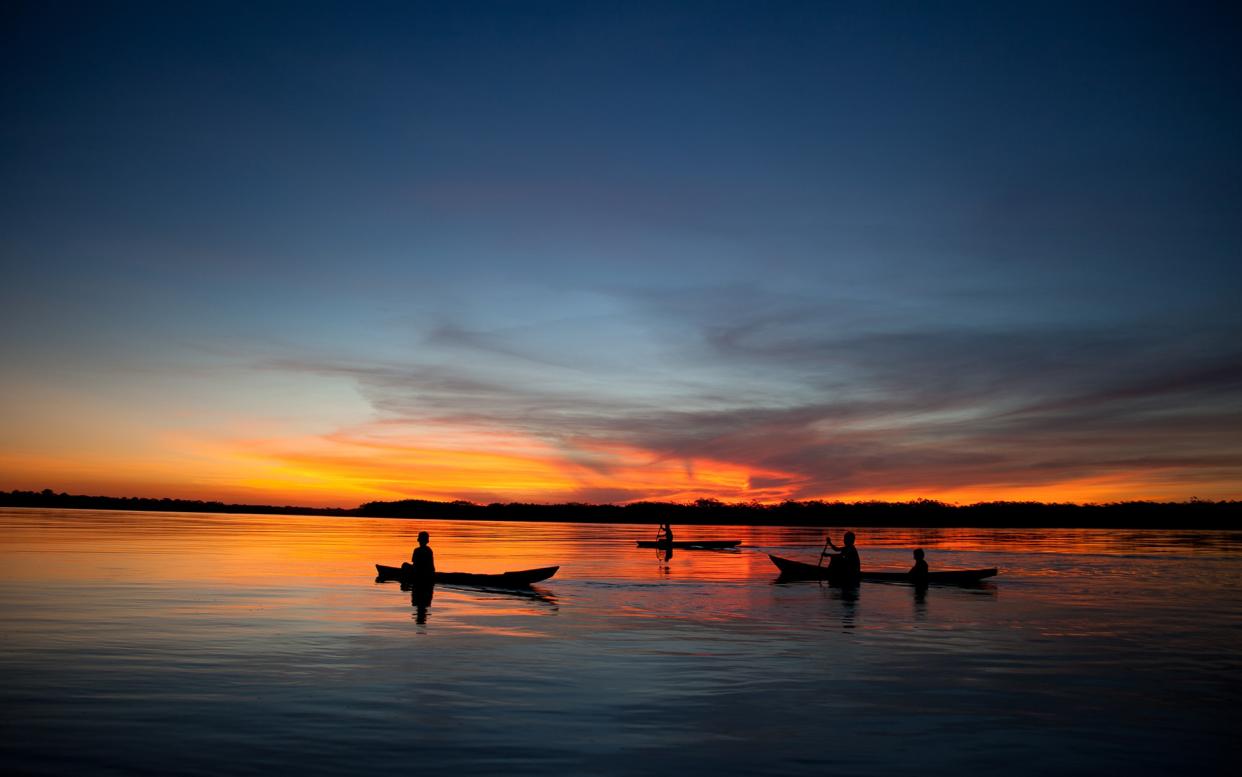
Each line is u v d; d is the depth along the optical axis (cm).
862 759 874
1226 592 2586
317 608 1927
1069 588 2709
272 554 3822
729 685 1190
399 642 1488
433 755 860
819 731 969
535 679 1205
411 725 962
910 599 2325
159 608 1886
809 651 1466
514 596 2262
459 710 1029
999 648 1525
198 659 1315
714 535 8738
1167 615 2014
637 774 816
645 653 1420
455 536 6775
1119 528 13212
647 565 3631
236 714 999
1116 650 1517
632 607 2058
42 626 1619
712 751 891
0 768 810
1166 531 10869
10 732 925
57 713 999
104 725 953
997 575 3272
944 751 904
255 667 1260
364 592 2270
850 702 1104
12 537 4784
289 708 1028
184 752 861
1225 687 1216
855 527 14100
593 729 962
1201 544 6406
